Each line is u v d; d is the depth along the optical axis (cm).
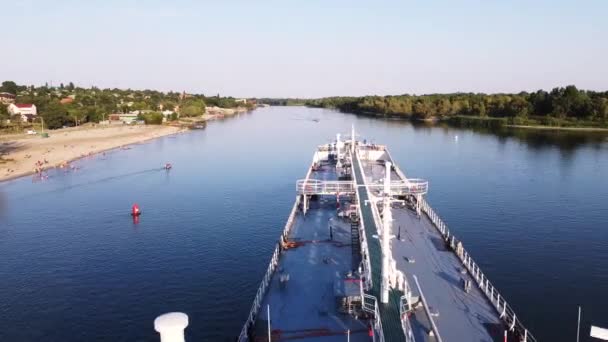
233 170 12812
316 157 8919
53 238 7312
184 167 13325
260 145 18400
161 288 5588
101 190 10469
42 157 14600
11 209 8950
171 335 1066
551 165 12962
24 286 5641
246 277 5866
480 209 8731
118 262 6347
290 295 3669
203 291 5512
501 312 3366
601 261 6388
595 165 12900
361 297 3262
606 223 7900
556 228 7688
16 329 4728
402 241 4900
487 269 6159
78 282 5750
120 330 4728
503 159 14062
